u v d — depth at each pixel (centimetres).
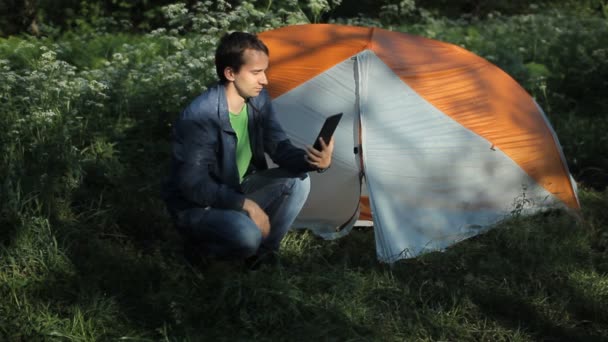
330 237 439
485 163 441
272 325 339
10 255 379
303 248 423
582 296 382
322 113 435
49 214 416
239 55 343
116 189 471
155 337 331
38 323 329
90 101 536
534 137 460
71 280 368
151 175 492
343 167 428
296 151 365
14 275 367
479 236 438
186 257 382
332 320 343
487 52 795
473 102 451
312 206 441
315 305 351
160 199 468
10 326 328
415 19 1120
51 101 527
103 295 357
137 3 1060
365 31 481
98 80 605
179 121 346
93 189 472
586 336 352
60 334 322
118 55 636
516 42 850
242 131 362
